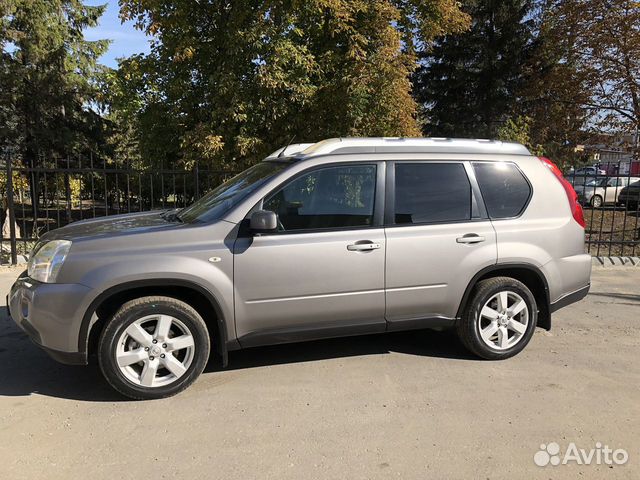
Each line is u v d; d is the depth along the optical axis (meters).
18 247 9.39
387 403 3.70
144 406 3.66
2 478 2.83
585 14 13.97
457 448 3.13
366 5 9.03
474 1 20.78
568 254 4.60
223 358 3.88
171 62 9.41
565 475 2.88
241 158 9.33
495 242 4.34
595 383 4.05
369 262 4.03
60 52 16.53
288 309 3.92
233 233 3.81
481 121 22.91
